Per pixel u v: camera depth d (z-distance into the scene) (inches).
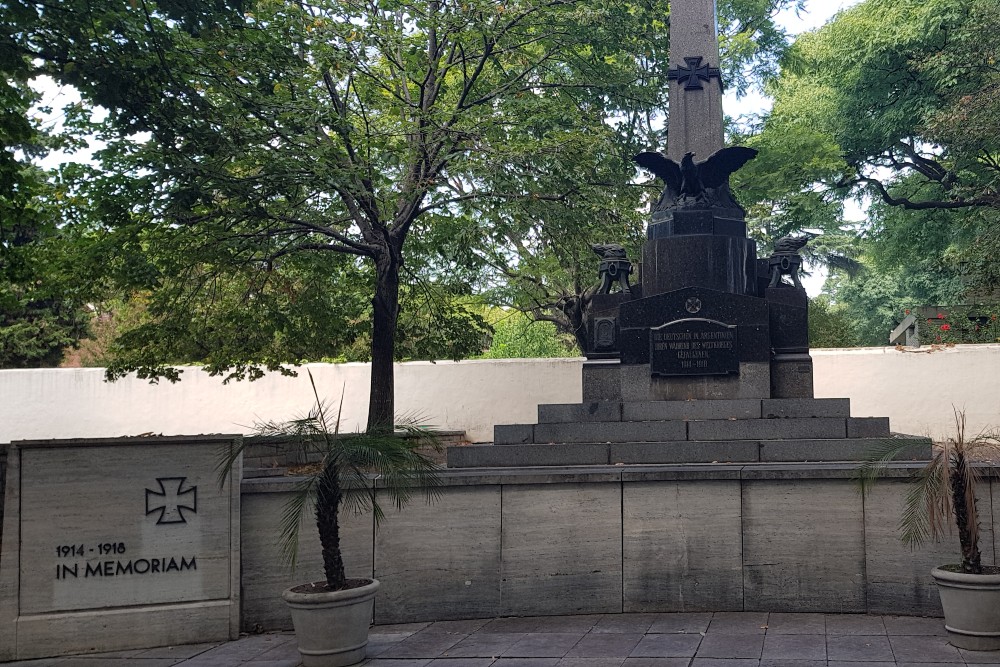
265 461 532.4
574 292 1036.5
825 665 308.8
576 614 407.2
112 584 396.8
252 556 416.5
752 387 488.1
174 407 915.4
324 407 900.0
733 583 398.9
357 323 753.0
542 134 712.4
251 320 685.3
